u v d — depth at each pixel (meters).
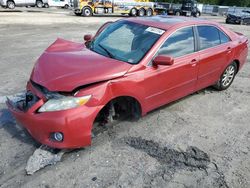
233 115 5.02
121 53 4.16
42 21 18.06
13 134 4.02
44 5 35.16
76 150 3.71
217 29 5.38
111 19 22.91
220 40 5.43
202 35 4.97
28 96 3.69
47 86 3.37
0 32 12.96
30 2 30.64
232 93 6.02
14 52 8.94
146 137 4.12
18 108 3.65
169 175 3.36
